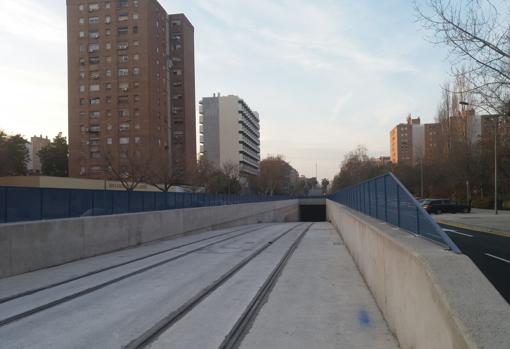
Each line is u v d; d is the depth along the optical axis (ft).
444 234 16.99
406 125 496.23
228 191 279.28
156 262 46.44
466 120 181.27
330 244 67.77
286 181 520.83
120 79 262.67
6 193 40.27
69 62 267.59
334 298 29.91
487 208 178.91
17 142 251.19
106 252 54.19
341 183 444.14
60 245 44.62
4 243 37.19
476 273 13.61
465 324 10.82
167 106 292.40
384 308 24.16
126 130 260.62
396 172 295.69
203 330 22.63
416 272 15.65
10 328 22.89
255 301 29.07
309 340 21.03
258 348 19.98
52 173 271.49
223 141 470.80
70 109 266.16
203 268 42.75
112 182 173.17
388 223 32.04
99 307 27.14
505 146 152.87
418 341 15.39
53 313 25.75
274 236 83.82
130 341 20.72
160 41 281.74
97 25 265.54
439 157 207.92
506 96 54.95
